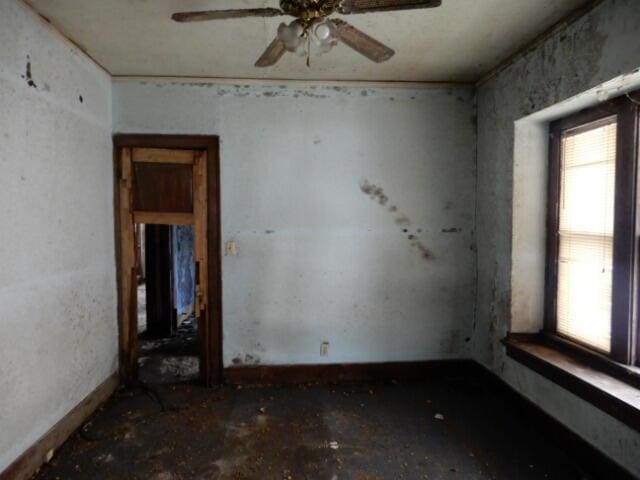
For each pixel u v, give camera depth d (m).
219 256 3.10
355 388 3.10
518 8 2.07
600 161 2.27
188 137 3.03
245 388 3.09
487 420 2.62
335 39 1.66
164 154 3.07
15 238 1.92
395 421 2.60
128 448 2.29
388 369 3.26
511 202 2.72
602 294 2.24
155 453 2.24
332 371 3.22
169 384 3.17
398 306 3.25
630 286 2.04
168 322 4.46
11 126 1.89
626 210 2.06
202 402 2.86
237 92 3.05
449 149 3.22
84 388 2.58
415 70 2.92
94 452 2.24
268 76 3.00
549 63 2.31
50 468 2.10
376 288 3.22
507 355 2.78
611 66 1.88
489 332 3.04
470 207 3.25
